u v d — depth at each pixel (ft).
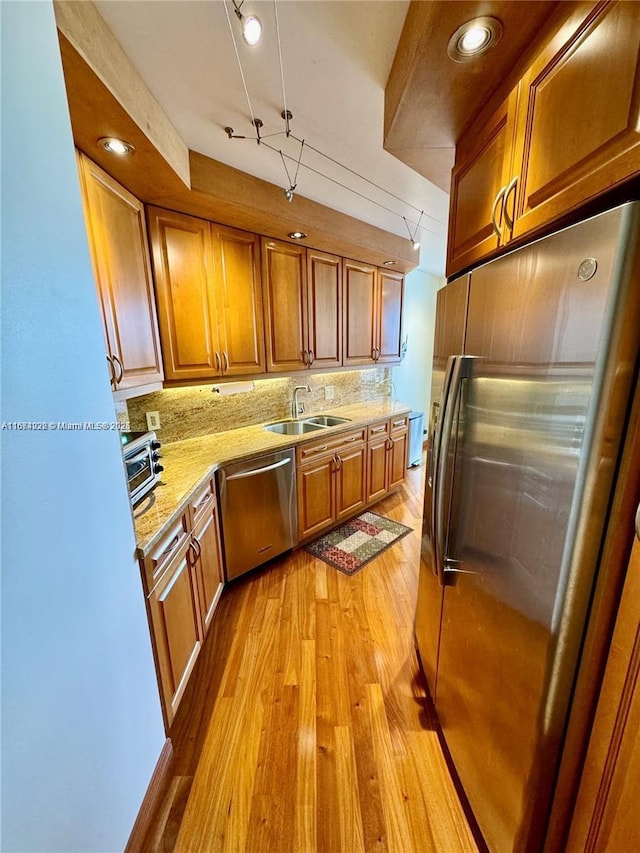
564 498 2.23
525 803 2.68
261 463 7.52
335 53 3.68
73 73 3.06
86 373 2.90
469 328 3.49
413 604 6.96
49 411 2.45
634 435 2.00
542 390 2.41
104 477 3.13
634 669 2.06
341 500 9.81
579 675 2.37
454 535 3.82
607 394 1.99
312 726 4.60
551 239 2.29
